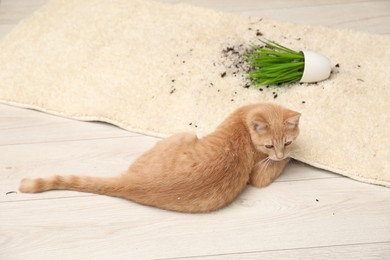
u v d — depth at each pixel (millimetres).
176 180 1448
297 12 1957
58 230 1487
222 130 1515
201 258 1438
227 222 1486
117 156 1617
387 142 1572
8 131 1678
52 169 1596
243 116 1527
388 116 1623
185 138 1520
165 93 1722
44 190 1543
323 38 1836
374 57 1771
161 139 1647
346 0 1987
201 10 1946
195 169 1450
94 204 1523
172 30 1890
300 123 1624
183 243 1459
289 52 1698
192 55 1813
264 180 1529
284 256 1434
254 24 1894
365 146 1570
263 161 1525
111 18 1937
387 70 1732
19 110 1729
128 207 1516
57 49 1854
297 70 1694
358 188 1528
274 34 1856
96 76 1773
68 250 1458
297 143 1588
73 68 1799
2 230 1490
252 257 1436
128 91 1730
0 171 1594
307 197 1520
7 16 1997
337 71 1742
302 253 1436
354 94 1680
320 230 1465
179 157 1474
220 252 1444
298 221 1481
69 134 1670
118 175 1536
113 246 1461
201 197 1452
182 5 1970
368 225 1466
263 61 1700
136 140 1650
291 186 1543
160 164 1475
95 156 1619
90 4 1990
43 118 1710
